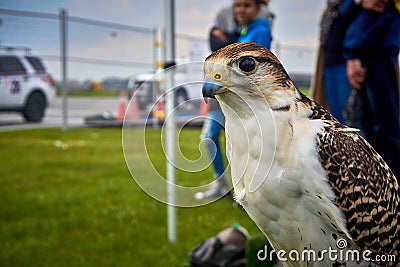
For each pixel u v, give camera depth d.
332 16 4.20
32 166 8.68
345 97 4.21
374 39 4.00
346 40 4.11
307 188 2.09
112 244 5.09
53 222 5.78
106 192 6.96
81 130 12.72
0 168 8.53
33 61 13.52
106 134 12.05
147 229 5.45
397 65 4.16
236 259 3.67
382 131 4.08
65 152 9.88
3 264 4.70
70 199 6.65
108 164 8.80
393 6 3.97
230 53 2.05
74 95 14.65
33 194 6.94
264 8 3.99
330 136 2.11
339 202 2.12
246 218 5.09
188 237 4.99
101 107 14.55
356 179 2.14
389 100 4.09
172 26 4.48
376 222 2.24
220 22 4.68
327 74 4.31
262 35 3.74
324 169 2.06
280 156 2.08
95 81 14.47
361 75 4.09
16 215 6.06
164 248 4.86
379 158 2.33
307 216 2.16
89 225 5.67
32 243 5.21
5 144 10.77
